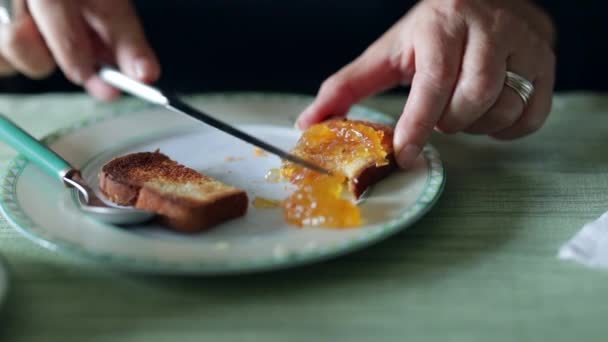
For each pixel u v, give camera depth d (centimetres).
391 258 42
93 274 41
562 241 43
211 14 73
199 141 53
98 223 44
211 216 44
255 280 41
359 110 56
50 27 60
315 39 74
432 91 49
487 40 50
